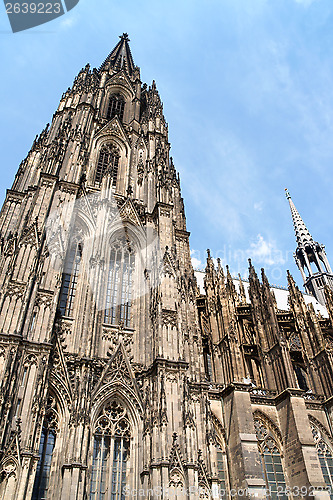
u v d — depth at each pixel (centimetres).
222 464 4694
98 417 3866
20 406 3325
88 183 5928
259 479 4284
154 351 4322
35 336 3756
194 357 4647
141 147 7156
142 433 3862
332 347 6538
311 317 6738
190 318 5025
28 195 5078
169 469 3488
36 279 4053
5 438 3098
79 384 3819
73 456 3372
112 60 9700
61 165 5516
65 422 3625
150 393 4056
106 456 3706
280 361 5838
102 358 4225
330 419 5534
